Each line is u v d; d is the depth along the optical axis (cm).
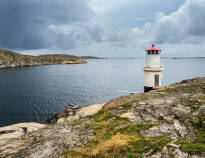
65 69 18475
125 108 1260
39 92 6619
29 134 1106
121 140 756
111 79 11006
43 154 754
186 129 827
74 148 781
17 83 8650
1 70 15475
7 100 5281
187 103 1139
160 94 1476
